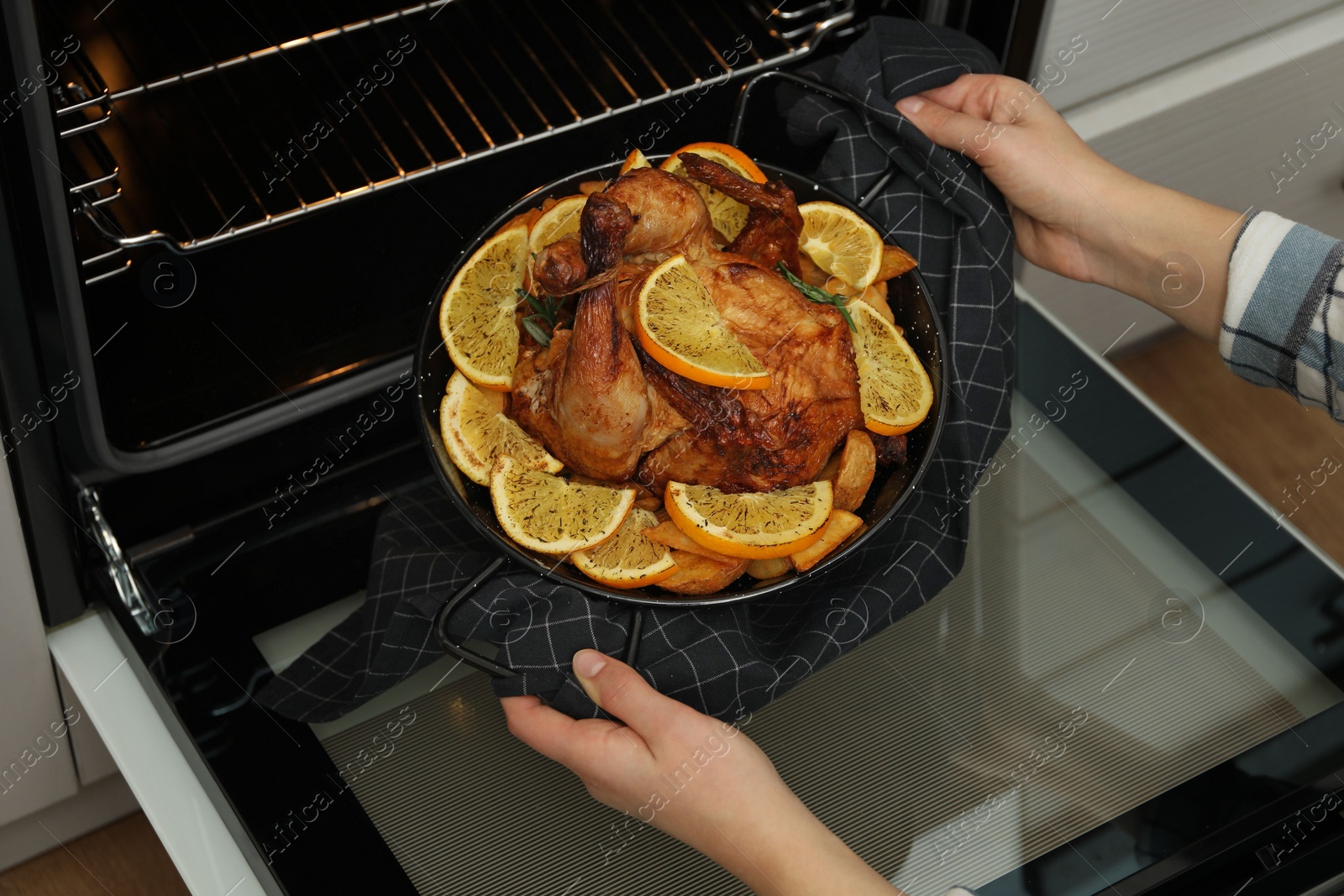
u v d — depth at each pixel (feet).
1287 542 4.18
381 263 4.38
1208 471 4.30
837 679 4.01
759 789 3.67
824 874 3.62
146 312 4.14
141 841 5.05
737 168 4.03
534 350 3.93
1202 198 5.10
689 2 4.44
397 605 3.89
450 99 4.33
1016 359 4.43
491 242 3.98
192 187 4.12
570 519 3.79
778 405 3.79
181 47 4.19
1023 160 4.25
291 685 4.00
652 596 3.76
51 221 3.60
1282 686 3.99
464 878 3.82
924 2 4.33
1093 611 4.10
